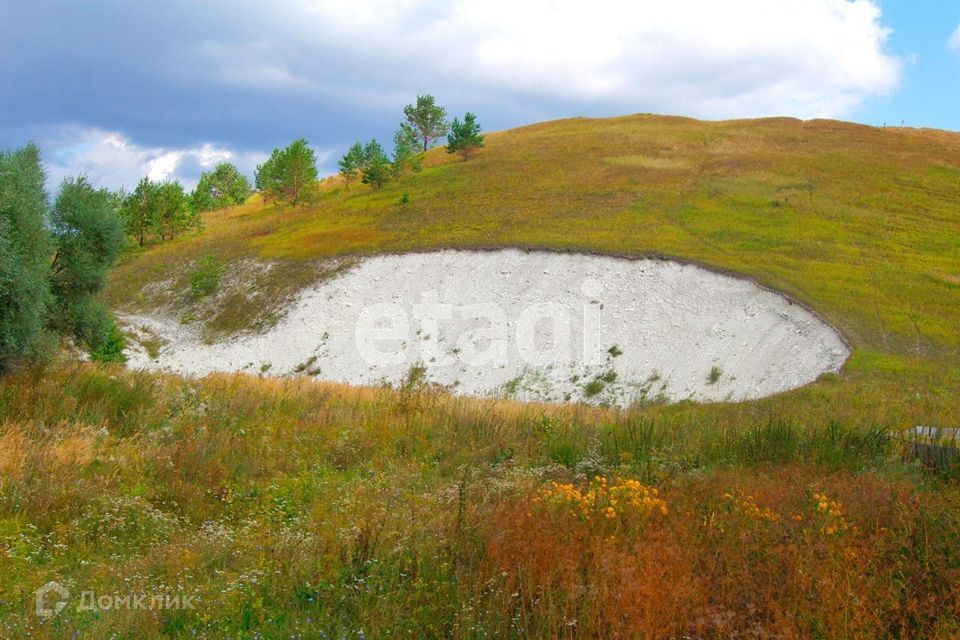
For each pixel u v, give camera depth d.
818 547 6.53
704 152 68.44
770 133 75.44
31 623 5.90
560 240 45.03
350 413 16.52
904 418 17.77
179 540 8.40
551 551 6.54
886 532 6.97
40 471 10.20
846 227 45.44
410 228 54.41
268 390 19.81
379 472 11.88
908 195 51.56
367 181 75.19
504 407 19.22
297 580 6.79
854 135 71.62
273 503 10.16
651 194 55.19
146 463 11.48
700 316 36.06
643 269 40.44
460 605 6.05
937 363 26.84
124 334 45.44
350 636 5.82
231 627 6.00
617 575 6.06
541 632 5.65
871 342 29.47
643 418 15.71
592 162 68.44
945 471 10.42
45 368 18.14
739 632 5.59
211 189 108.88
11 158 19.53
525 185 62.84
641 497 8.09
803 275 37.41
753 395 28.77
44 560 7.75
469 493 9.20
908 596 5.99
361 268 47.41
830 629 5.62
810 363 29.17
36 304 18.30
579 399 33.34
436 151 93.56
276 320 45.19
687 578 6.03
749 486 8.77
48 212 20.69
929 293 34.69
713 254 41.03
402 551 7.06
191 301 50.69
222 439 13.20
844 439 12.84
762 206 50.38
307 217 66.19
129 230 67.12
